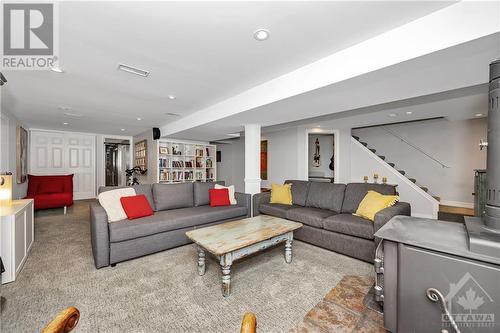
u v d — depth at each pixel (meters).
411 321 1.21
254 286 2.01
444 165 5.81
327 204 3.48
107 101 3.65
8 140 4.12
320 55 2.19
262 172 7.25
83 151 6.96
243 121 4.05
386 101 2.83
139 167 7.05
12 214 2.07
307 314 1.63
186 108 4.16
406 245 1.23
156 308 1.69
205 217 3.23
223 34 1.82
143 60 2.26
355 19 1.65
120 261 2.44
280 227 2.52
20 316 1.58
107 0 1.42
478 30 1.42
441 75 2.05
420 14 1.61
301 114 3.48
